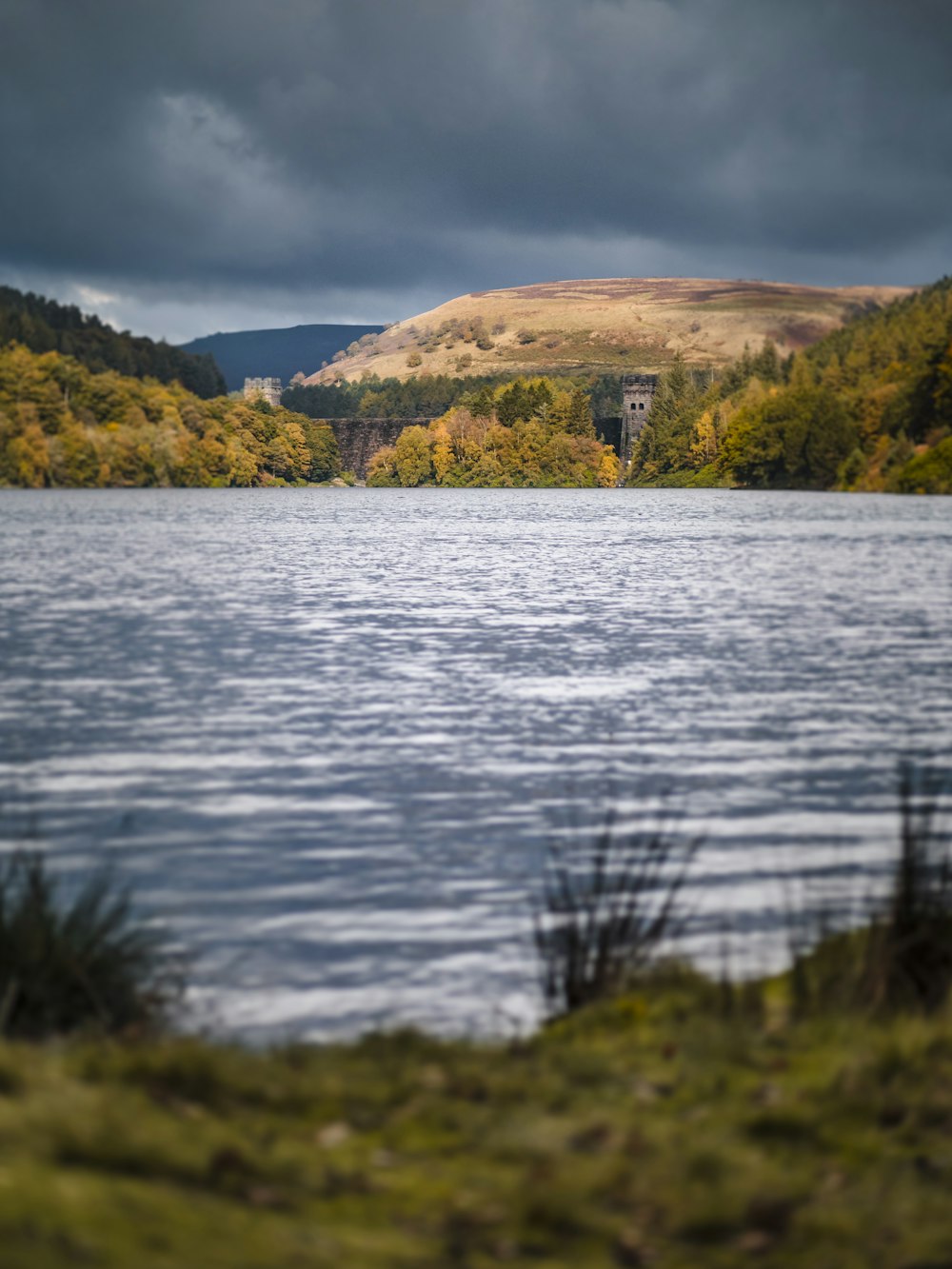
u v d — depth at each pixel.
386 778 20.70
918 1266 5.46
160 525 136.12
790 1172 6.42
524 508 193.62
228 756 22.70
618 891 10.20
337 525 140.62
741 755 22.83
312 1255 5.04
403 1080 7.57
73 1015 8.35
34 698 30.11
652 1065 7.93
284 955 11.60
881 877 14.52
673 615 52.53
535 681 33.03
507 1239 5.59
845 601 58.91
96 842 16.30
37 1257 4.32
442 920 12.80
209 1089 6.93
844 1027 8.41
